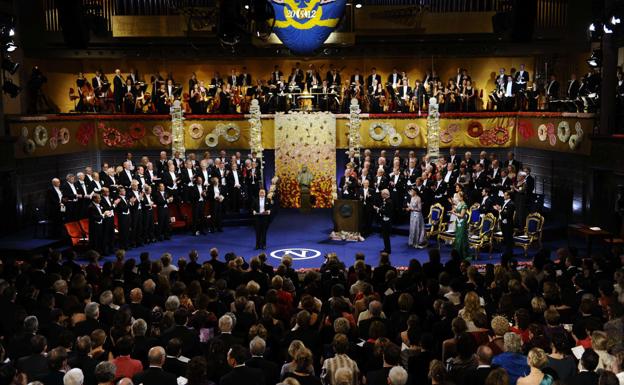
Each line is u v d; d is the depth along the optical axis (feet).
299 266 64.13
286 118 92.84
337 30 96.58
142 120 94.07
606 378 21.54
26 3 95.35
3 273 44.88
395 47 100.58
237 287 39.52
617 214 71.31
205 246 73.46
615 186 71.67
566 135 80.48
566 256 47.80
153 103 96.07
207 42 98.22
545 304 33.78
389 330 32.73
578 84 83.35
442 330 30.96
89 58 100.37
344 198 77.77
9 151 74.79
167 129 94.43
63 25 92.53
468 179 80.02
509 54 99.19
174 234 80.28
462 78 96.63
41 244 69.05
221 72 107.04
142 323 30.25
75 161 89.45
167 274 45.60
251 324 33.96
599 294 39.68
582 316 33.09
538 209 78.59
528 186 76.02
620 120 74.43
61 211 71.82
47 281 41.55
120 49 99.25
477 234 68.80
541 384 23.11
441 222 73.15
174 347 27.73
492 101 98.68
